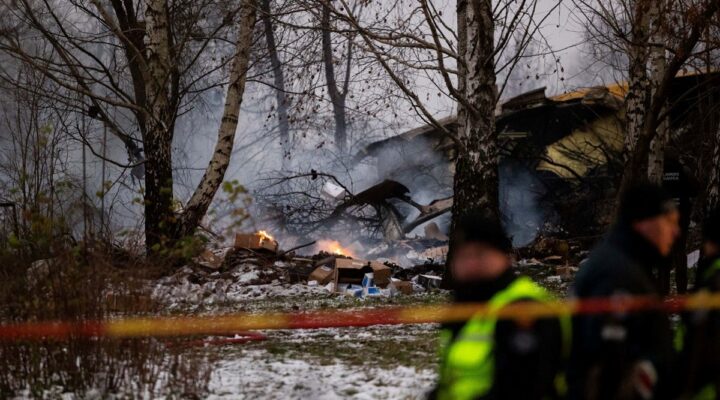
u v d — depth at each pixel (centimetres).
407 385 1147
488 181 2416
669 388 738
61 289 1097
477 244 640
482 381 609
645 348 635
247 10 2873
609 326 622
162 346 1101
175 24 3372
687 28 2017
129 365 1095
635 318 629
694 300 752
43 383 1109
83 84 2542
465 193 2423
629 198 675
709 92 2245
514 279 640
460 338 625
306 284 2670
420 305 2122
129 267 1142
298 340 1612
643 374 626
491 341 610
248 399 1083
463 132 2441
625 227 675
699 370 736
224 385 1161
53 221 1195
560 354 626
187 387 1092
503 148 4050
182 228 2694
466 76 2423
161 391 1106
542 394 602
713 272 777
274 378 1212
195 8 3575
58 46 2461
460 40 2522
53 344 1099
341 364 1339
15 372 1101
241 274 2702
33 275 1113
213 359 1186
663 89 1917
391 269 2792
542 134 4222
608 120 4134
